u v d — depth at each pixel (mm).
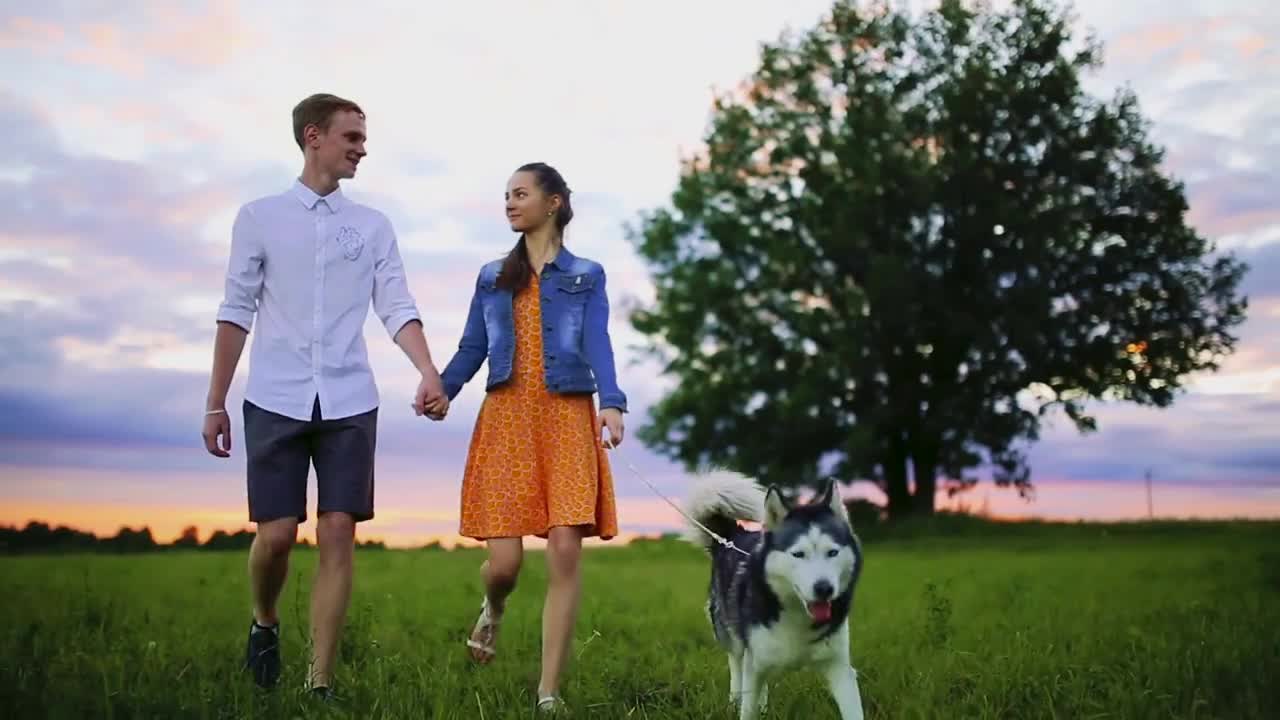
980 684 5734
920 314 30734
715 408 32156
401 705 4973
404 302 5598
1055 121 32000
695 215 33531
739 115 33719
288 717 4734
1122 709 5180
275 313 5336
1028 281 30938
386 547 22703
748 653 5359
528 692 5680
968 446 31766
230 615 8594
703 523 6406
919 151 31844
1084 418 31938
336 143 5410
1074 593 11195
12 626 6941
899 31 33031
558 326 5562
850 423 31172
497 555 5602
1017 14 32844
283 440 5262
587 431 5562
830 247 31125
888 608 10461
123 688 5121
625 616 9383
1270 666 5969
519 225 5645
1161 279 32156
